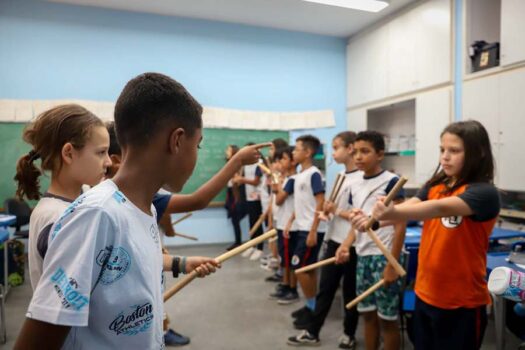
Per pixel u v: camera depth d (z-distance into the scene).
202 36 5.11
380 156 2.01
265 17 5.02
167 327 2.36
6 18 4.37
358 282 1.99
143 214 0.62
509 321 1.85
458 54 3.83
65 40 4.57
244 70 5.32
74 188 0.90
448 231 1.31
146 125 0.60
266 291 3.38
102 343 0.56
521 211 3.30
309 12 4.83
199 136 0.66
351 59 5.63
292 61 5.53
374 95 5.11
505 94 3.35
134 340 0.58
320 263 2.11
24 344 0.52
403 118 5.18
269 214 3.72
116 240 0.55
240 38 5.28
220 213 5.26
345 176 2.36
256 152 1.22
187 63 5.07
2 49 4.36
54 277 0.52
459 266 1.29
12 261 3.40
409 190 4.60
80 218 0.54
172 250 5.02
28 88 4.45
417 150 4.35
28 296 3.18
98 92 4.71
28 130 0.90
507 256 1.92
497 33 3.85
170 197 1.17
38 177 1.02
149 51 4.90
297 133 5.55
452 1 3.86
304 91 5.60
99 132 0.89
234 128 5.25
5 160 4.34
